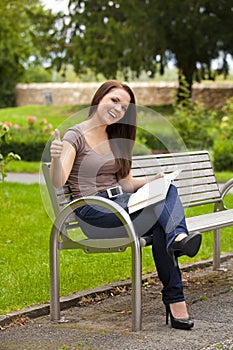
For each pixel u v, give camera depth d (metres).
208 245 7.33
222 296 5.38
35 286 5.61
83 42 25.84
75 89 32.69
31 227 8.48
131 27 24.50
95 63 26.09
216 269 6.34
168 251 4.41
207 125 17.06
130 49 25.06
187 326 4.48
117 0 24.88
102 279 5.84
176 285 4.53
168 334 4.41
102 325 4.67
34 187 12.62
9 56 34.25
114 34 24.75
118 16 26.06
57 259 4.77
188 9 23.84
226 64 25.70
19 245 7.44
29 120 20.70
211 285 5.77
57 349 4.17
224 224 5.42
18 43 33.84
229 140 16.72
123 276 5.95
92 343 4.26
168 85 29.48
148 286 5.73
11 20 29.66
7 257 6.82
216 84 28.19
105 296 5.45
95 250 4.72
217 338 4.31
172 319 4.53
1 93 35.19
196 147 16.88
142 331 4.49
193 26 23.94
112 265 6.41
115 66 26.00
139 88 29.97
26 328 4.64
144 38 24.48
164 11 24.02
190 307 5.07
